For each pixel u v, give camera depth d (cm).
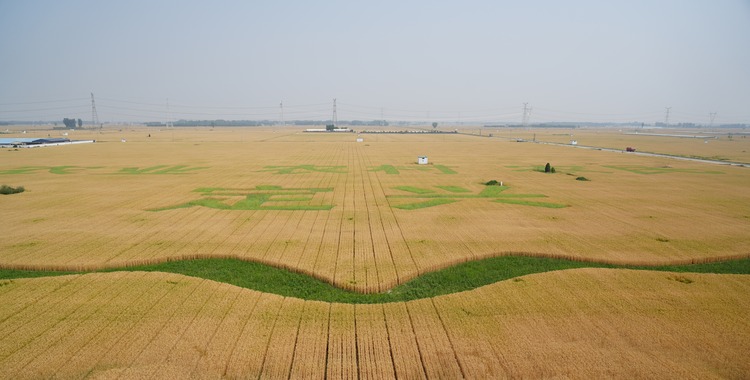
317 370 1867
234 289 2612
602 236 3706
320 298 2588
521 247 3419
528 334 2128
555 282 2742
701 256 3225
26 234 3656
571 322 2244
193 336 2086
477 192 5681
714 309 2388
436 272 2986
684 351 1986
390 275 2850
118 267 3002
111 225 3969
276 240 3562
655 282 2750
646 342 2058
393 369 1880
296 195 5444
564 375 1822
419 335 2130
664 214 4466
